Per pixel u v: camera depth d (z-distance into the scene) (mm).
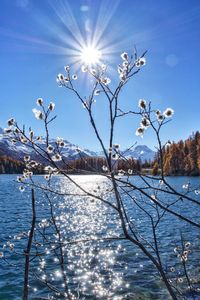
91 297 14742
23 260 19500
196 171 120812
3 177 166125
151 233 27844
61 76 4160
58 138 4066
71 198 61875
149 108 3639
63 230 29547
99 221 35062
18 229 30672
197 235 25906
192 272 16969
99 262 19422
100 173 3922
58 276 17031
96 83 4105
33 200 5289
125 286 15828
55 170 4098
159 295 14594
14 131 3840
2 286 15914
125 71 4023
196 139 132875
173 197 53312
